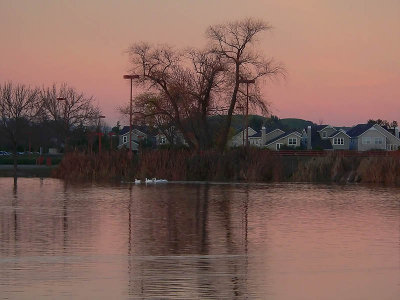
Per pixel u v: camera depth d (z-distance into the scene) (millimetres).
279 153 130125
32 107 153625
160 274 33219
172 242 42969
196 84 143625
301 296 29234
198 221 54031
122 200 73438
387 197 79438
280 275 33219
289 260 37094
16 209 62750
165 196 79438
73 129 186000
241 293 29578
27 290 29750
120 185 102000
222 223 52750
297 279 32406
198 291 29828
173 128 177625
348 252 39594
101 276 32688
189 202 71438
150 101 147250
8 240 43281
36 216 56719
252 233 47156
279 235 46188
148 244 42094
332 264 36000
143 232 47344
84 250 39781
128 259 37000
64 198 75688
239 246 41562
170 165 118312
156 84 145000
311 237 45312
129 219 55031
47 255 38000
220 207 65750
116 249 40219
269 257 37969
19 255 37969
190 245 41844
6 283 31109
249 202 71688
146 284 30984
